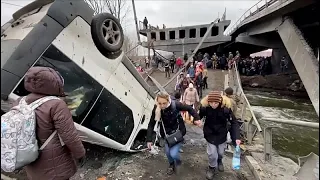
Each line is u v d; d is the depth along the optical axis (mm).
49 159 1979
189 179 3926
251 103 16469
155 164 4441
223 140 3703
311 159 2861
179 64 21422
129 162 4500
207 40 33250
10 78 2658
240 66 25359
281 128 9352
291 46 13219
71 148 1993
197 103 7270
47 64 3027
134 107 4840
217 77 19609
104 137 4062
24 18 3537
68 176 2117
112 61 4086
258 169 4082
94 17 3709
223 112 3529
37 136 1929
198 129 6641
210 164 3814
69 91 3352
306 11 12562
